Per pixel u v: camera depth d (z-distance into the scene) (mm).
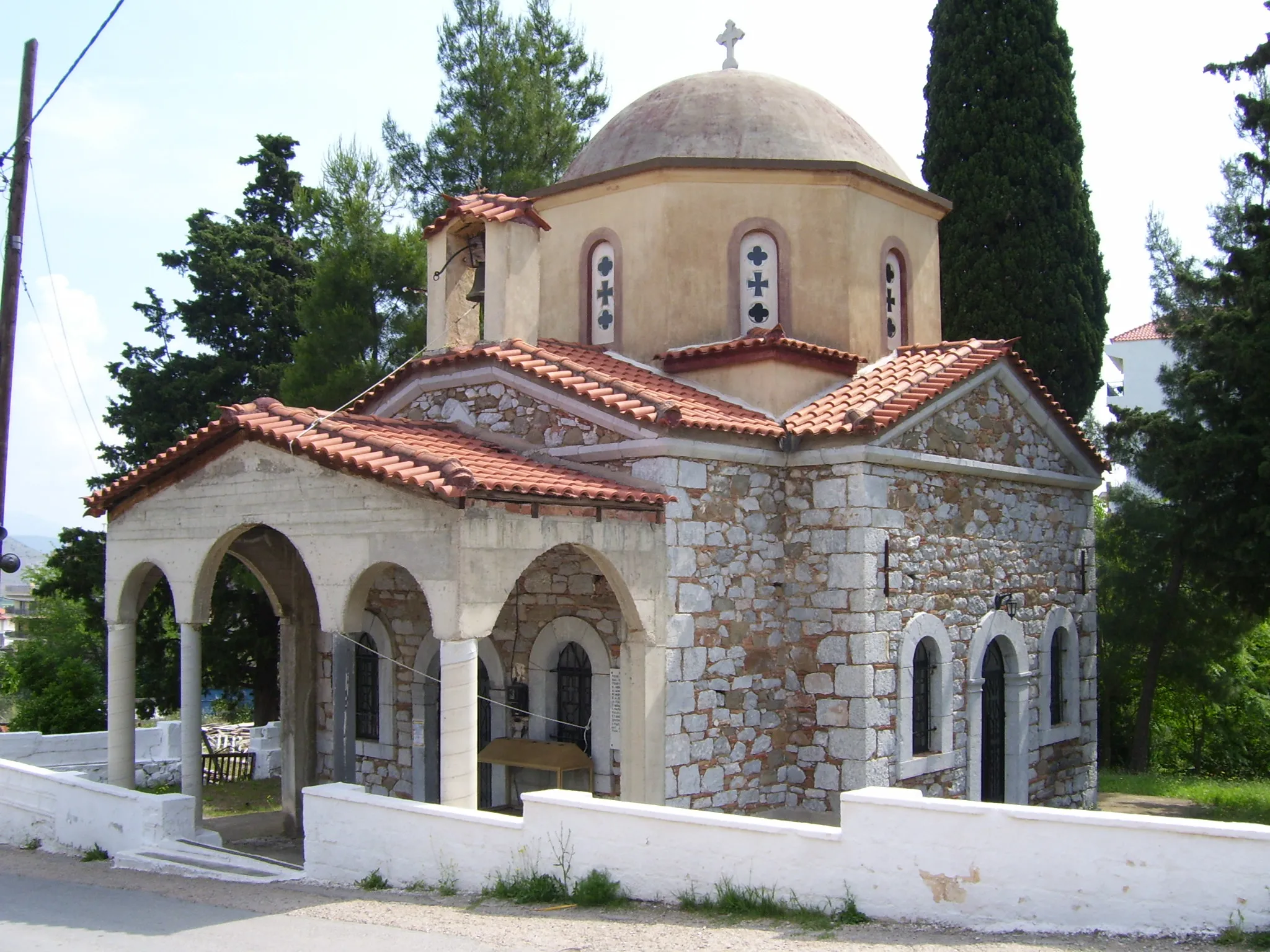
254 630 26203
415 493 10242
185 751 12500
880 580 12195
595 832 8656
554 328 15461
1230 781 22516
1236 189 20172
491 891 9000
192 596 12391
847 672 12031
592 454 12047
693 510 11789
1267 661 26344
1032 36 19859
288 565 14727
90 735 18844
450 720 9859
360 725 15102
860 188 14742
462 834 9305
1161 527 20578
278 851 13398
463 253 14750
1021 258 19484
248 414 11766
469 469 10344
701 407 12578
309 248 28531
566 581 12789
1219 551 14797
